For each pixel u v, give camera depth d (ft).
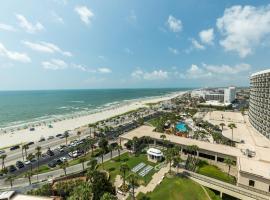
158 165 278.67
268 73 352.49
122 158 311.27
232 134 379.96
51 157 337.11
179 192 206.18
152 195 202.69
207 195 201.98
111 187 208.33
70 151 343.05
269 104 348.18
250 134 390.21
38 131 539.29
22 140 454.81
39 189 204.33
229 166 250.16
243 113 611.06
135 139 341.21
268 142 335.26
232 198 208.74
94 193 181.06
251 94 480.23
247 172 208.74
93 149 360.69
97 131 505.66
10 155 354.74
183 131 454.40
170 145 341.41
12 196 151.94
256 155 271.49
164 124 507.30
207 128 462.60
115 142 393.29
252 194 193.47
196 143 325.62
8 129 572.10
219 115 588.09
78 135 467.93
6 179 241.55
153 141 371.35
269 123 350.64
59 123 644.69
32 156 286.46
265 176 200.85
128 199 197.57
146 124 579.07
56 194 205.26
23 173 272.51
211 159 297.33
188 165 279.49
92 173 204.44
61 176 244.83
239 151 288.92
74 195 163.12
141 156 316.60
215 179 219.61
